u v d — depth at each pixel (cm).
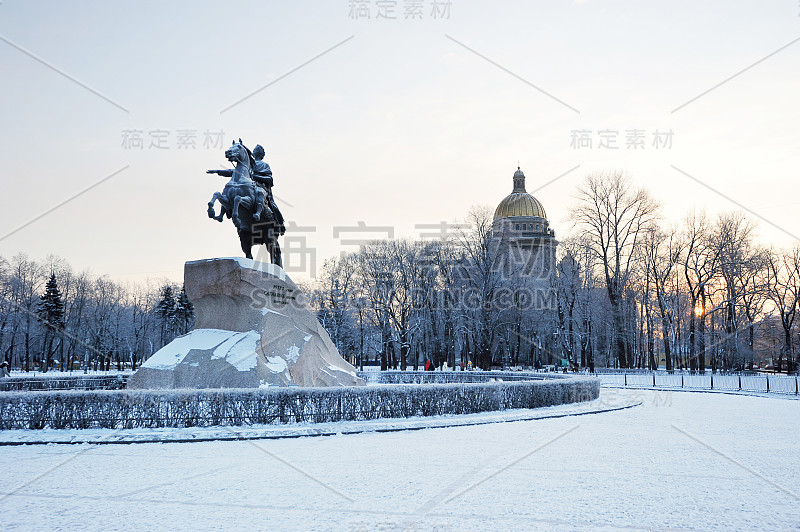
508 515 995
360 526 933
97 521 958
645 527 940
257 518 975
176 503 1063
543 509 1032
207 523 948
